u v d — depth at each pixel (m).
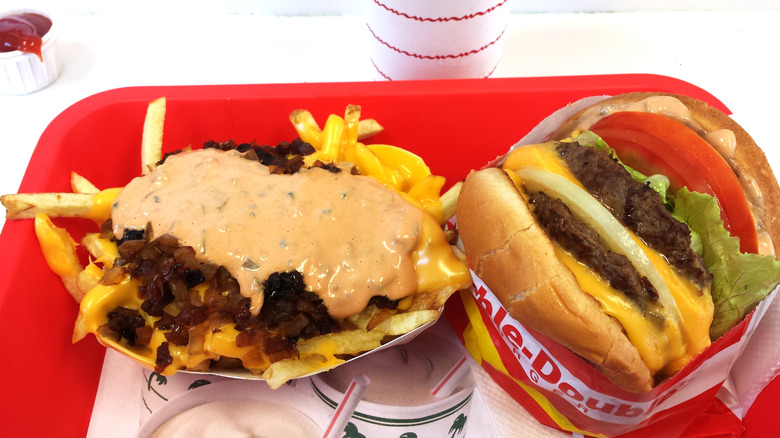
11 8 0.48
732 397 0.32
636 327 0.25
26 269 0.29
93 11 0.52
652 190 0.26
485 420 0.31
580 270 0.26
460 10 0.35
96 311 0.28
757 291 0.26
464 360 0.33
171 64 0.49
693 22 0.53
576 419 0.30
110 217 0.31
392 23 0.36
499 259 0.27
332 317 0.29
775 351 0.29
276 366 0.28
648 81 0.37
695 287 0.25
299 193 0.30
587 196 0.27
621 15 0.53
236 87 0.36
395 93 0.36
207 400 0.31
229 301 0.28
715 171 0.28
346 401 0.31
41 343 0.29
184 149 0.35
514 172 0.30
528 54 0.49
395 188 0.34
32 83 0.46
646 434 0.31
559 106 0.37
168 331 0.29
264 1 0.51
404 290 0.29
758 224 0.28
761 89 0.48
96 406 0.31
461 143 0.38
